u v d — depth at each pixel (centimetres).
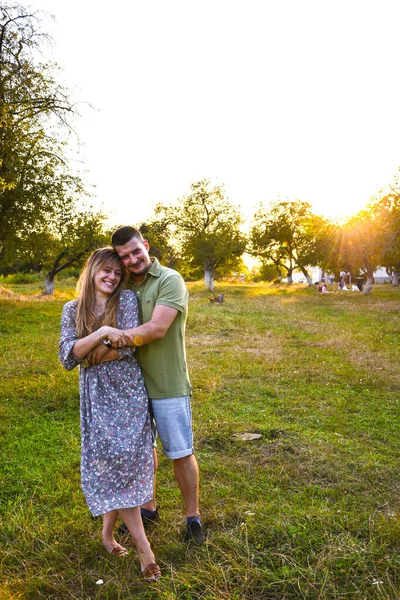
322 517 312
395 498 347
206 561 271
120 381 270
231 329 1262
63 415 533
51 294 2583
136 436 265
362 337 1130
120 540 297
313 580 251
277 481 374
